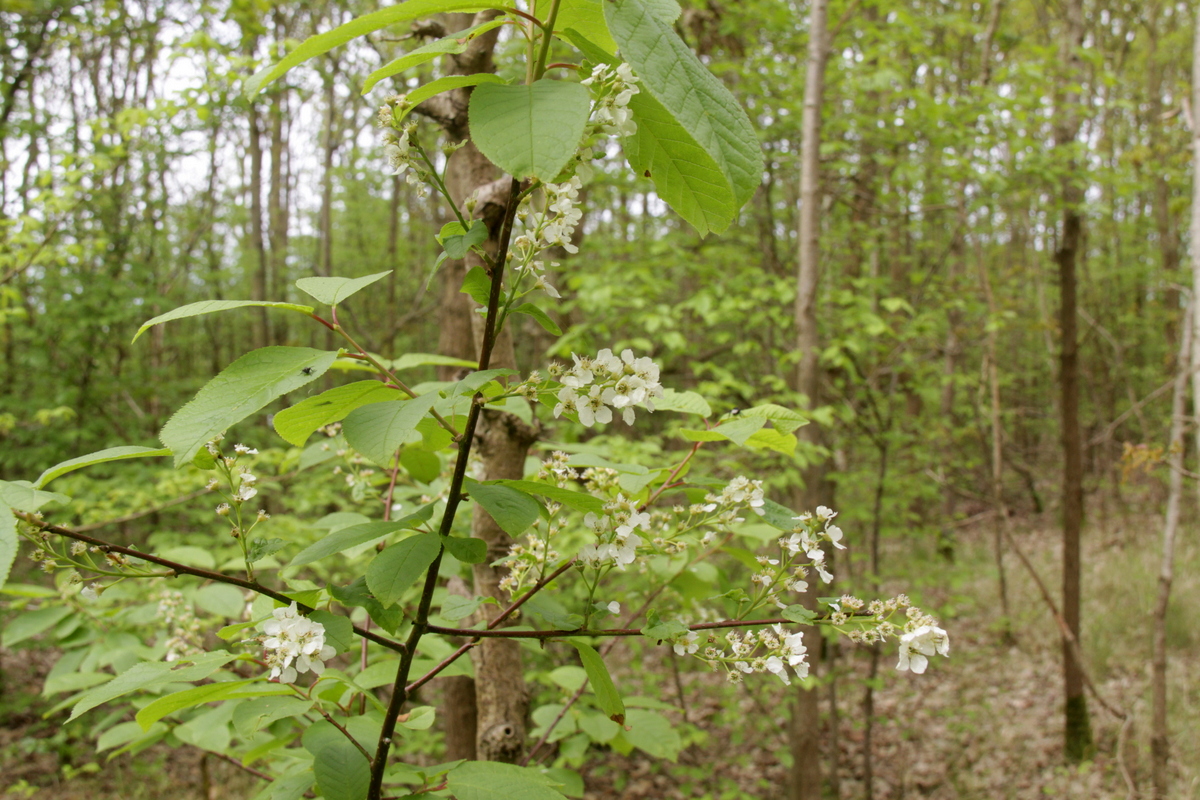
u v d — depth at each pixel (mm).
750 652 1230
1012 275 8281
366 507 2393
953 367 8578
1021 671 7051
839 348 4953
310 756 1657
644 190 5867
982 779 5496
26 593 2047
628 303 5160
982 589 8906
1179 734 5590
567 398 1065
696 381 6469
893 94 5551
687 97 764
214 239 11406
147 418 7293
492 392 1117
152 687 1105
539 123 793
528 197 1092
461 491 1184
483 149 785
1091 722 6008
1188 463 8945
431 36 2189
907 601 1177
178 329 13062
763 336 6438
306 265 13242
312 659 1089
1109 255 13477
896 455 7168
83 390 6746
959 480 9906
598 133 955
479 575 2041
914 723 6348
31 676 6254
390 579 1084
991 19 5707
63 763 5375
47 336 6469
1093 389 12250
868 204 6582
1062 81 5828
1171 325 11922
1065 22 6141
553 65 962
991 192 5844
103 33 7023
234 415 884
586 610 1260
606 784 5277
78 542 1070
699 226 1031
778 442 1363
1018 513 12516
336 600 1241
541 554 1438
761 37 6602
